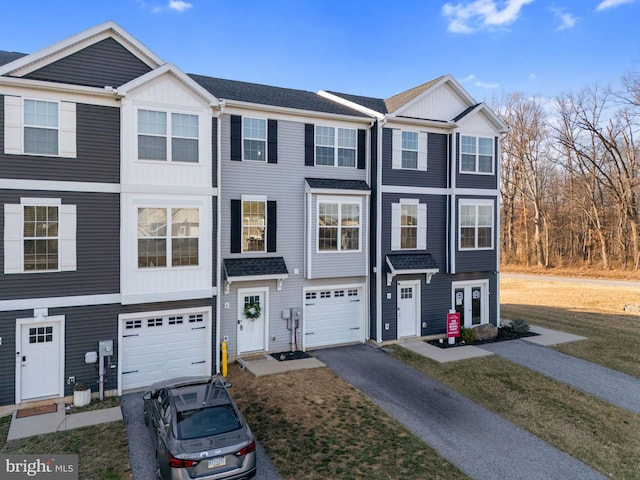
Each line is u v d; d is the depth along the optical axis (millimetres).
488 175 17859
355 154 16312
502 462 8594
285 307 15180
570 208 44188
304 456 8555
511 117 45812
